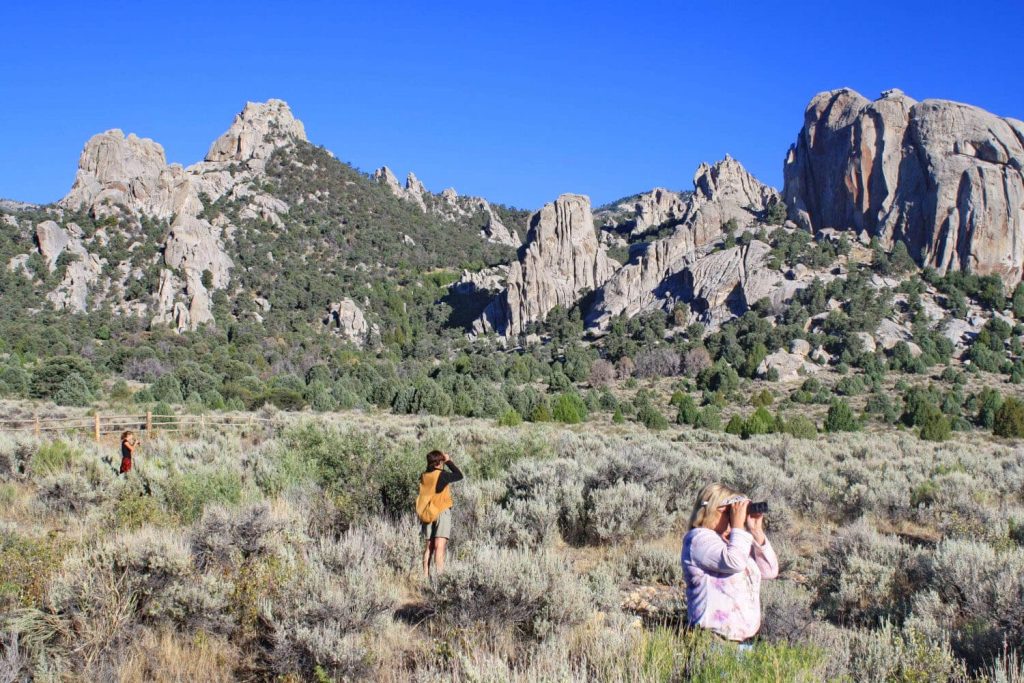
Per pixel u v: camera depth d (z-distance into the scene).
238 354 102.06
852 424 53.41
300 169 197.25
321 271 159.38
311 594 6.27
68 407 42.50
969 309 111.94
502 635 6.16
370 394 65.38
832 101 148.12
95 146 156.75
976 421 59.12
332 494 11.68
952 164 127.94
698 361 99.12
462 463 14.62
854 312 106.50
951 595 7.46
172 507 10.92
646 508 11.23
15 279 116.00
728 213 149.75
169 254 133.88
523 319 147.62
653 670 4.71
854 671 5.32
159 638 6.05
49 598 5.93
